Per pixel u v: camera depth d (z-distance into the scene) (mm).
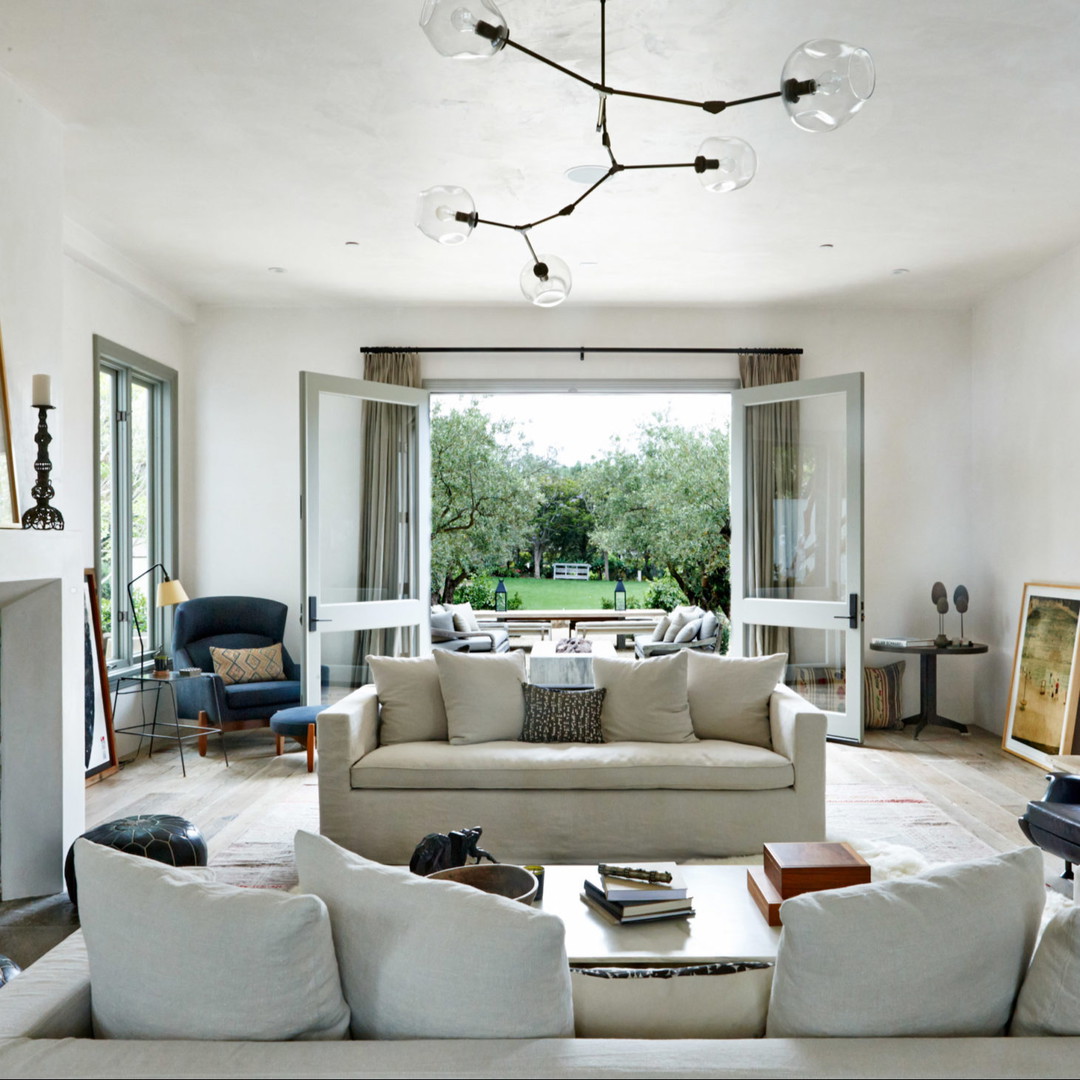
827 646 5988
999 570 6000
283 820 4184
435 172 4020
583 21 2812
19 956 2840
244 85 3236
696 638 7242
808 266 5457
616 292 6035
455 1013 1286
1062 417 5223
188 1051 1245
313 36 2922
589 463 12531
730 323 6441
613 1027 1454
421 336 6414
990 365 6133
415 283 5801
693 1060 1225
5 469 3158
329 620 5680
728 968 1528
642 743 3873
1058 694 5094
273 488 6332
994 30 2895
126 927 1355
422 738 3957
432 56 3039
